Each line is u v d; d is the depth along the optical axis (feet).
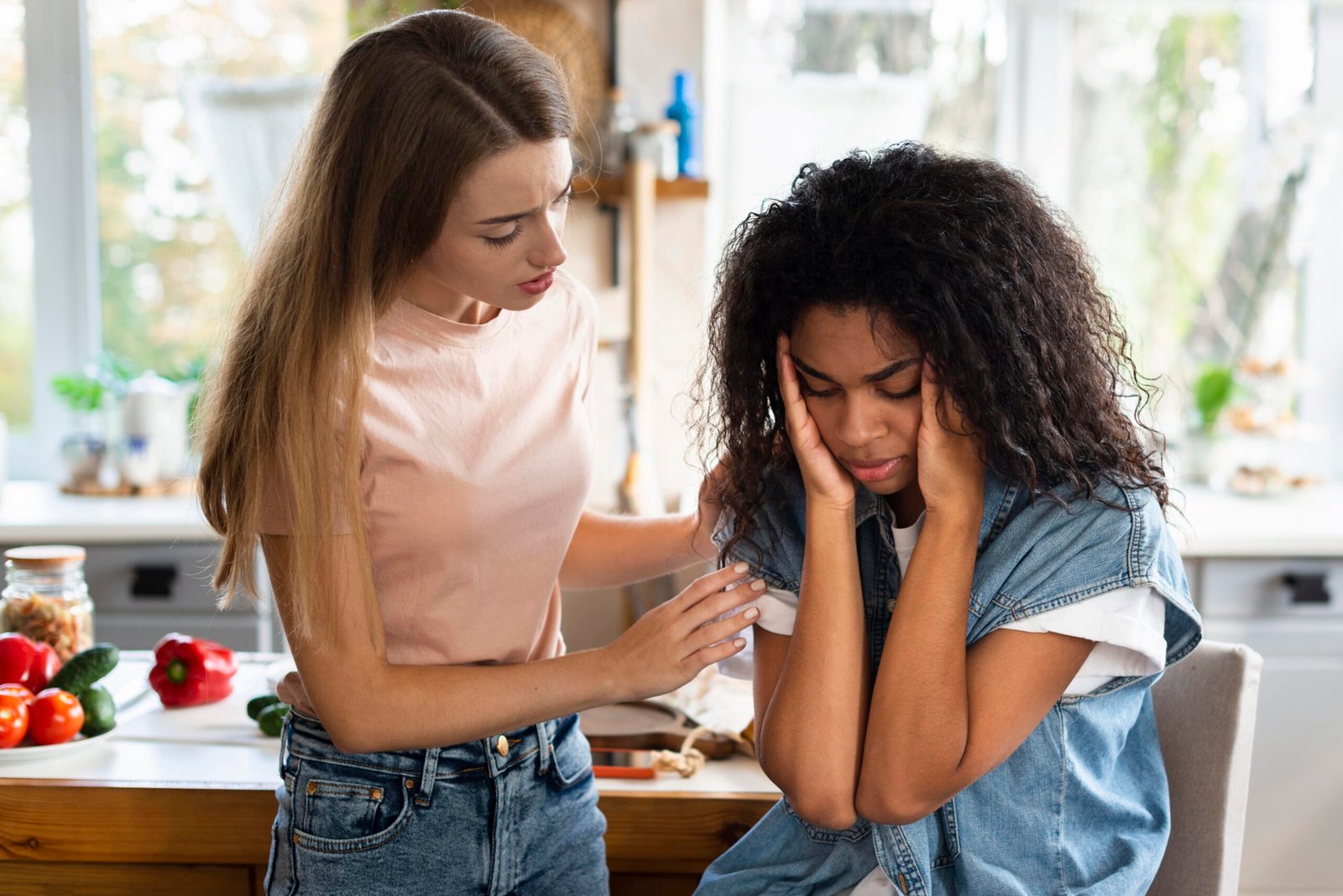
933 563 3.56
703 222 9.75
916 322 3.36
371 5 9.68
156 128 11.10
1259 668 4.24
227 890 4.74
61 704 5.05
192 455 4.02
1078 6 10.90
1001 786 3.71
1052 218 3.73
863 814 3.67
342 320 3.62
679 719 5.39
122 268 11.22
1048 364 3.51
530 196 3.56
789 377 3.65
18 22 10.98
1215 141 11.01
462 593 4.04
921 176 3.52
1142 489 3.67
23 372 11.27
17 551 6.03
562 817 4.30
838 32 10.87
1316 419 11.12
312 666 3.74
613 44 9.71
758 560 4.03
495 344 4.07
